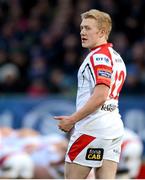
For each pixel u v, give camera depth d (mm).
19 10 43906
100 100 14328
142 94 36656
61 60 39719
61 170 22188
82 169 14922
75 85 37531
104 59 14648
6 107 35031
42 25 42688
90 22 14945
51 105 34906
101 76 14461
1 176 21297
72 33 40938
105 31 15023
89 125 14766
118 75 14977
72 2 43125
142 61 39031
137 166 22828
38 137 24703
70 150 14992
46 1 44281
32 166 21547
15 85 37188
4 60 39469
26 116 34906
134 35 41062
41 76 37688
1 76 38000
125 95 36312
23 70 39312
